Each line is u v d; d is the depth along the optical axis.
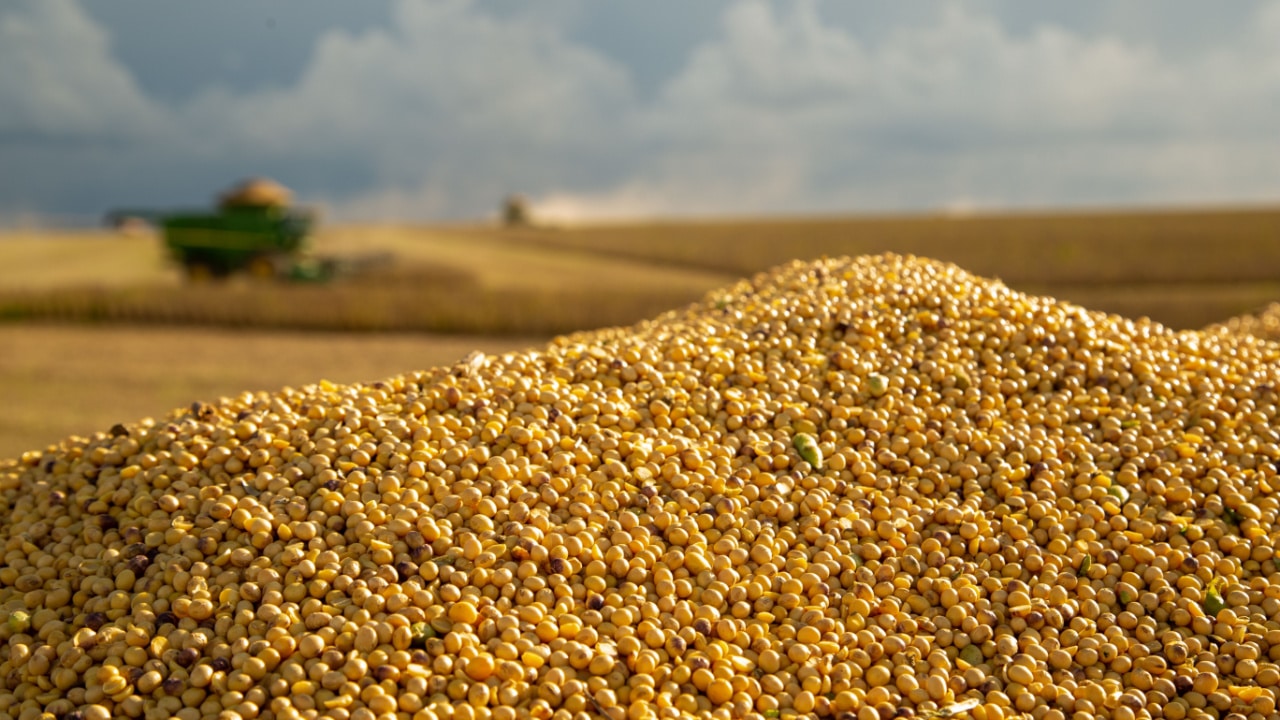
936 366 3.89
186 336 16.16
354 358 13.54
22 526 3.23
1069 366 4.02
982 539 3.08
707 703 2.45
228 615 2.53
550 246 41.59
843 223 58.81
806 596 2.83
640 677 2.43
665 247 41.19
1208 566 3.09
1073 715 2.56
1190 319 20.02
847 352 3.88
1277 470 3.62
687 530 2.94
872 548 2.99
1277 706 2.64
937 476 3.34
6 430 8.72
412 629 2.46
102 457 3.45
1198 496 3.40
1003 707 2.56
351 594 2.55
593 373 3.67
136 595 2.65
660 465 3.20
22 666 2.52
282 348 14.63
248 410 3.49
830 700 2.49
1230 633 2.85
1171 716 2.60
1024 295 4.62
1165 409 3.88
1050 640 2.78
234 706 2.26
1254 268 28.77
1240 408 3.96
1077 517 3.23
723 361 3.76
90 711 2.27
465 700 2.33
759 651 2.60
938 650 2.69
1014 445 3.53
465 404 3.36
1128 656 2.78
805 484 3.24
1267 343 4.92
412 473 2.99
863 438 3.47
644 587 2.74
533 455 3.12
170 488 3.07
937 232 47.84
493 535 2.78
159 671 2.38
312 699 2.28
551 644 2.51
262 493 2.96
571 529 2.84
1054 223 52.19
